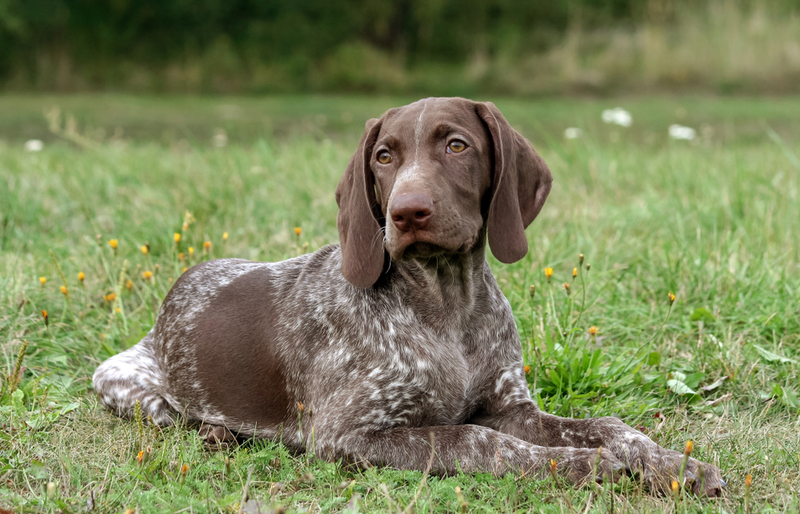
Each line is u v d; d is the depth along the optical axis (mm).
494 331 3949
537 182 3875
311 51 26969
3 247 6652
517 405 3859
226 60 26047
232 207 7195
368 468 3414
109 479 3344
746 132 13906
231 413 4137
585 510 2988
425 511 2994
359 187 3814
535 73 24719
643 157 9922
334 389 3756
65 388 4461
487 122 3758
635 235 6699
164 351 4445
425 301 3795
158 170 8930
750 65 22469
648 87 22703
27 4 25125
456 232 3496
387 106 20156
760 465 3434
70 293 5480
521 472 3303
